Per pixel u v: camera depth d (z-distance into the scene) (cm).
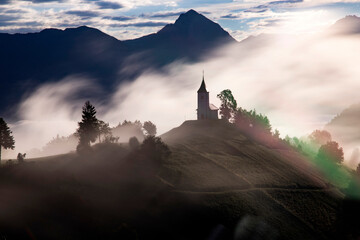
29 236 7975
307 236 9662
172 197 9912
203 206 9712
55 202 9088
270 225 9625
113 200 9631
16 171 10719
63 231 8219
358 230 10225
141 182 10506
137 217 9088
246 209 9994
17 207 8856
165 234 8706
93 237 8188
